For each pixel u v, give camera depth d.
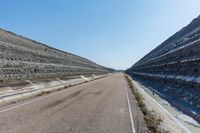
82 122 9.40
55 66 46.03
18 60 29.78
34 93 19.25
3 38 35.28
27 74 28.05
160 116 13.29
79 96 18.67
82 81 44.34
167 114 15.90
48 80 28.08
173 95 26.16
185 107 18.50
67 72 50.97
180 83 27.02
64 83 32.22
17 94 16.23
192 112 16.14
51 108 12.18
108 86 32.81
